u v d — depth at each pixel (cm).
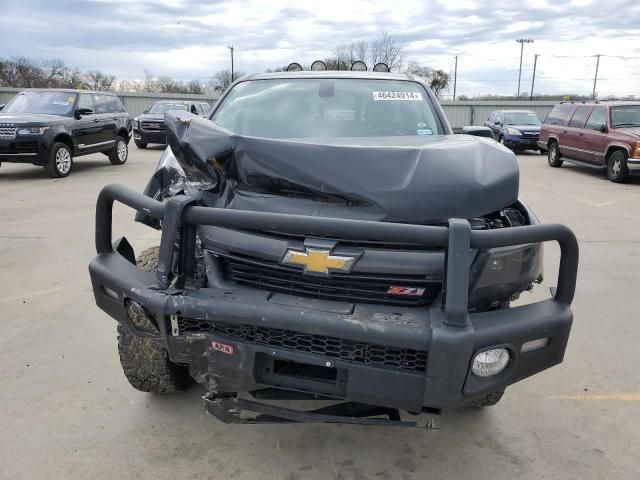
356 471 262
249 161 247
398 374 206
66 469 257
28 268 545
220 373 228
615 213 890
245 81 411
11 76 5622
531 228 219
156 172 305
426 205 228
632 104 1344
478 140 294
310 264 222
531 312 221
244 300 220
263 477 256
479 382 212
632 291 515
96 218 265
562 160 1573
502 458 275
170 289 230
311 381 221
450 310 201
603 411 318
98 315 431
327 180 234
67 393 321
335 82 395
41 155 1137
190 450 274
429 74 5372
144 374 300
